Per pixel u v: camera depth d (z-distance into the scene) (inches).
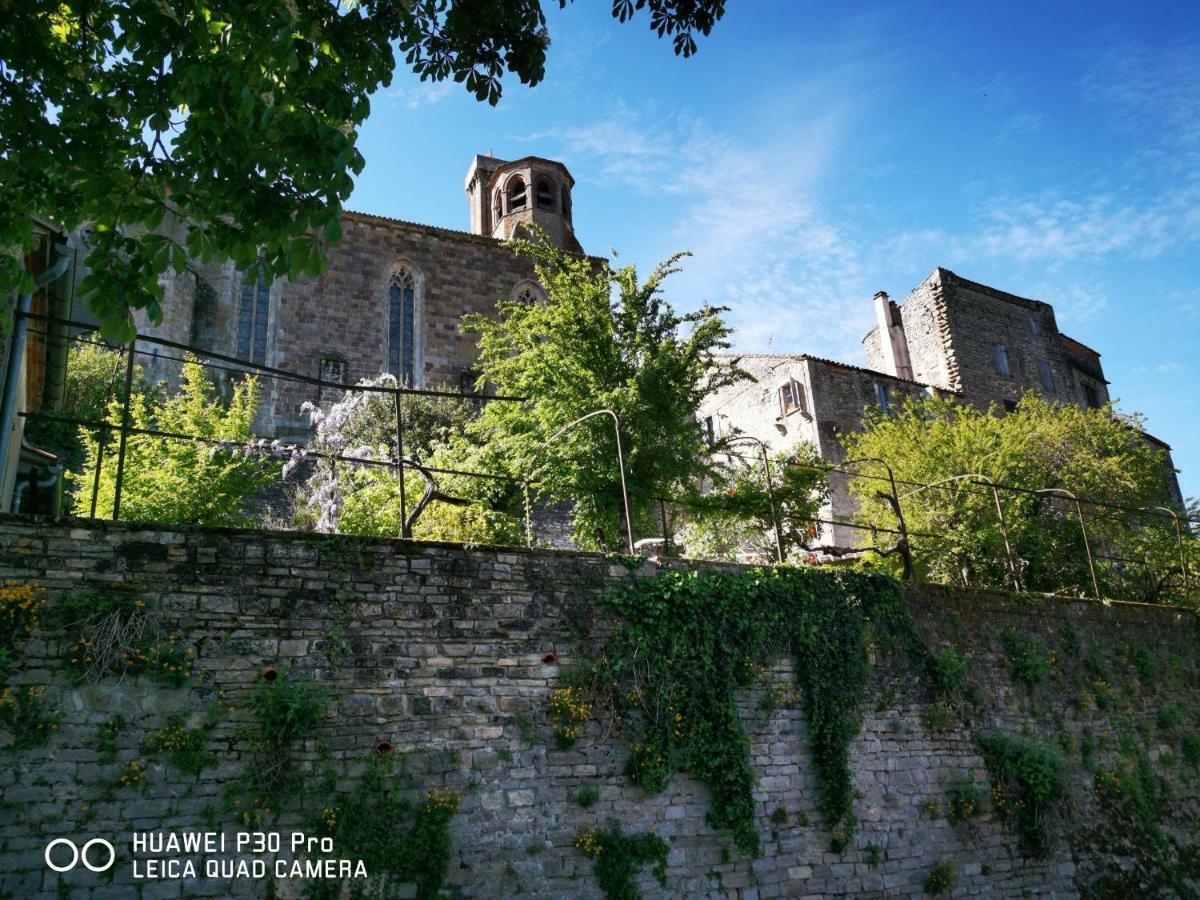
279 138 343.9
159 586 405.4
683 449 812.6
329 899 398.3
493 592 481.7
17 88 345.7
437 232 1566.2
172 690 395.9
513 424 853.8
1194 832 722.8
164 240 352.2
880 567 780.0
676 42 409.4
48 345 559.2
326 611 436.8
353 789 418.9
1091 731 708.7
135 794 378.0
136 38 343.6
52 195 366.0
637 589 524.7
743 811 504.4
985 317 1831.9
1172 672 796.6
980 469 1022.4
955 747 616.7
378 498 790.5
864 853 545.3
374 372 1464.1
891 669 610.5
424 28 398.6
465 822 437.7
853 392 1443.2
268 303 1430.9
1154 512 1104.2
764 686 550.6
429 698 448.1
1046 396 1843.0
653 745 490.0
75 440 961.5
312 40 376.2
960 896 570.3
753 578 566.9
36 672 374.0
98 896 362.3
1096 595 791.1
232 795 393.4
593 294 862.5
